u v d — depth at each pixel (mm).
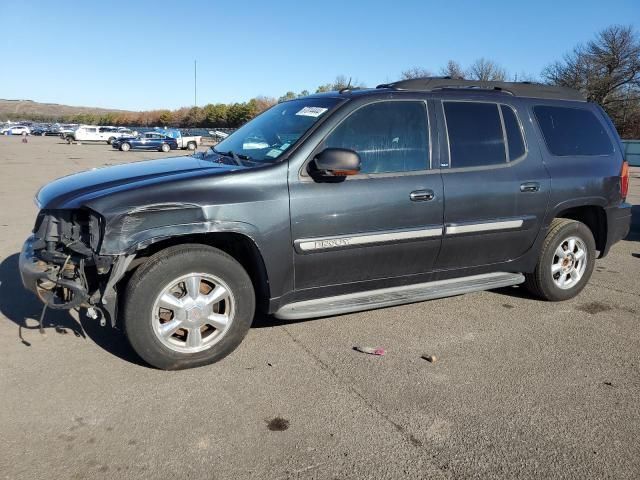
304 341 4199
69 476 2600
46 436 2904
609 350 4195
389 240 4094
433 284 4566
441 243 4363
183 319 3576
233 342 3771
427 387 3533
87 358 3803
